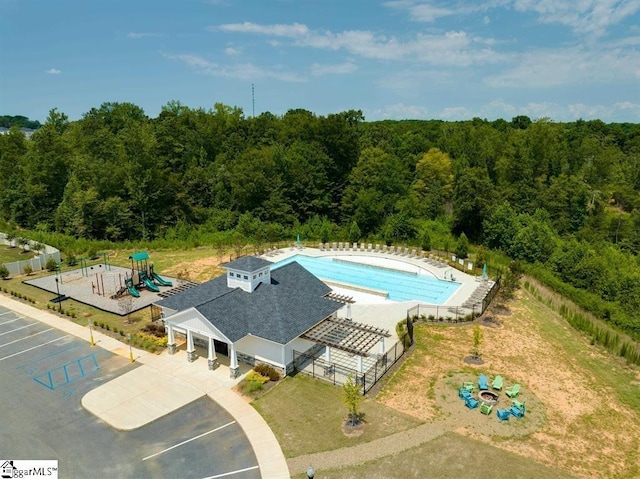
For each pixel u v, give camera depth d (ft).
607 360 105.50
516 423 78.38
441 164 303.68
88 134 292.81
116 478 65.77
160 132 271.08
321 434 75.05
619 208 288.30
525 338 113.60
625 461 70.33
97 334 112.78
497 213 212.43
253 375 91.20
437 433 74.84
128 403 83.76
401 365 98.17
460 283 156.76
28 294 141.90
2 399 85.30
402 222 222.28
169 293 123.75
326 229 219.82
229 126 324.39
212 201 273.54
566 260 176.76
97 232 232.53
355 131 335.06
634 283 156.56
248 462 68.90
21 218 245.45
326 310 105.40
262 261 109.60
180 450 71.61
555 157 279.28
